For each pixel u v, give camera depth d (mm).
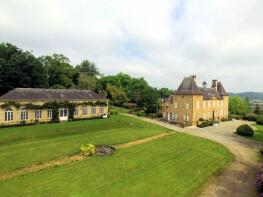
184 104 61000
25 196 17328
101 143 32938
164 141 37062
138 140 36781
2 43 63125
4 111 39906
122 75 113562
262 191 19891
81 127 42250
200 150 33125
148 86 113688
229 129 55031
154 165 25656
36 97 44469
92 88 85125
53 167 23203
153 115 66562
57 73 78875
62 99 48031
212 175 24266
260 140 43938
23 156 25609
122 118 55406
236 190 21031
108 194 18578
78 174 21797
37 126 40969
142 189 19859
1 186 18578
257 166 28078
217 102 72000
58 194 17953
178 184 21453
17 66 58375
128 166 24719
